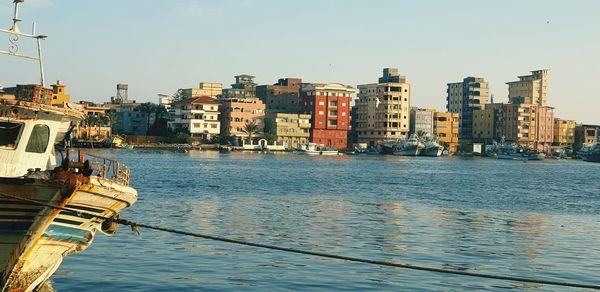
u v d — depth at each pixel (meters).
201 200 70.94
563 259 38.97
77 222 22.50
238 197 76.38
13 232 21.06
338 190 91.88
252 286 29.52
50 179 20.28
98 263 33.03
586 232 51.97
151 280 29.91
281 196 79.56
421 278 32.03
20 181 20.12
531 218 61.75
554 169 197.38
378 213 62.38
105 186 22.20
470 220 58.47
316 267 33.94
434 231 50.16
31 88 22.45
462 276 32.88
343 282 30.72
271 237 45.44
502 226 54.72
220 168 146.12
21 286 22.73
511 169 190.00
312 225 52.38
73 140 31.05
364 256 38.44
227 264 34.09
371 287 29.89
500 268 35.69
